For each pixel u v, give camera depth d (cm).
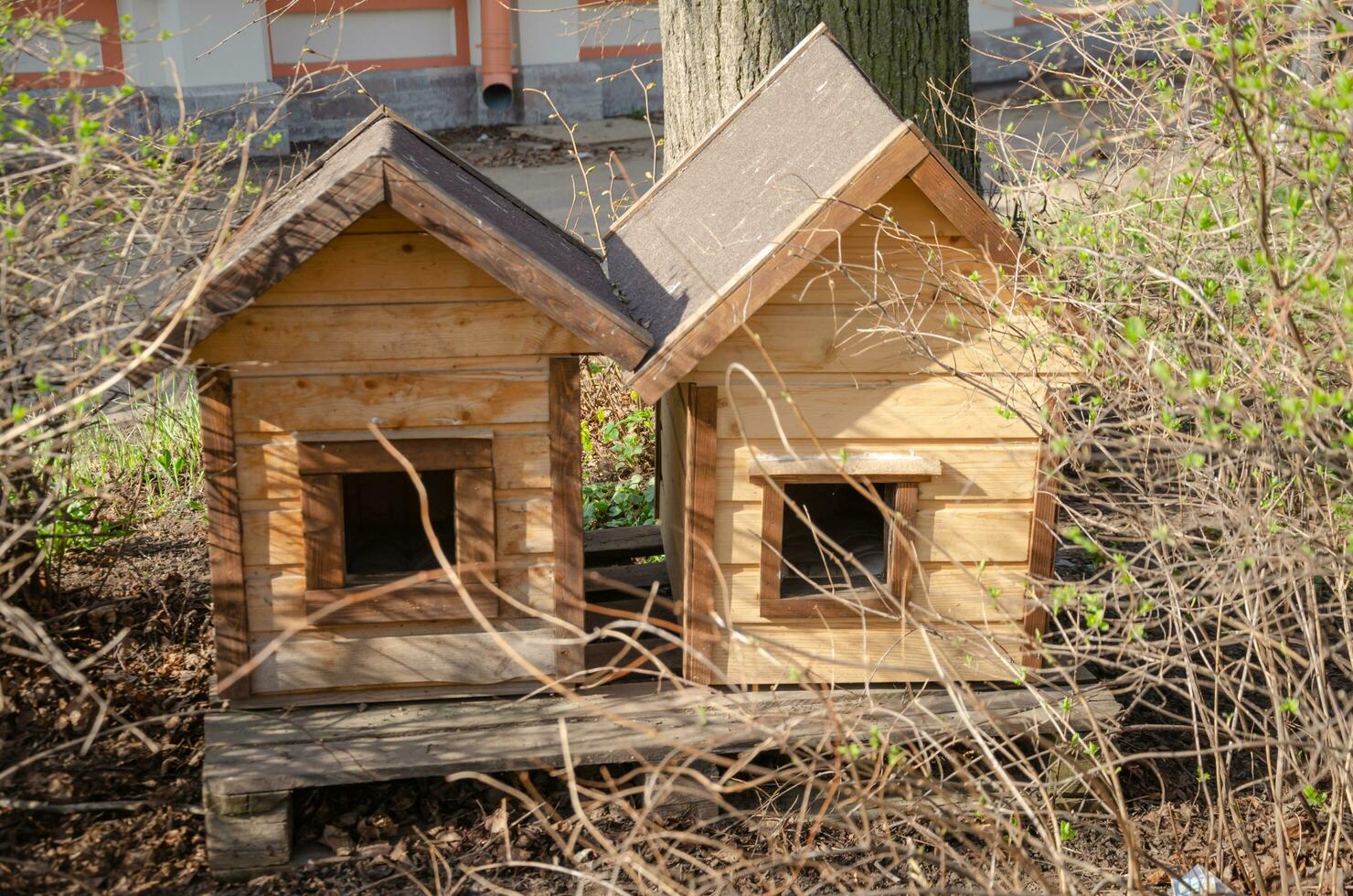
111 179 319
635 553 435
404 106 1314
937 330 313
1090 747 285
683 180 395
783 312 308
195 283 279
